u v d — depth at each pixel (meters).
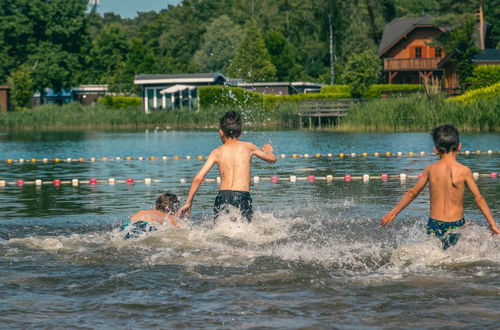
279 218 10.73
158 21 158.12
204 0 162.00
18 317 5.47
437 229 7.69
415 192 7.96
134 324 5.27
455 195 7.64
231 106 66.69
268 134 45.44
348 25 103.94
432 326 5.12
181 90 80.88
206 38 125.94
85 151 32.28
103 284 6.55
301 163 23.75
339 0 101.50
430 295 6.00
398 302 5.79
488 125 43.09
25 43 98.88
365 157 26.31
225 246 8.32
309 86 93.50
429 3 124.94
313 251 8.01
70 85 98.12
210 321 5.32
